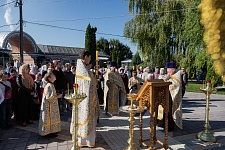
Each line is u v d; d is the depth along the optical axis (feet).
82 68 13.96
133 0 58.85
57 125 15.97
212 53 3.04
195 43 46.01
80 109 13.84
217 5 3.00
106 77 23.12
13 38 76.33
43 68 28.04
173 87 16.94
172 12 53.98
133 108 12.08
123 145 14.35
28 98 19.02
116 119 21.43
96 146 14.14
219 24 2.97
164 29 55.11
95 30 84.89
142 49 59.16
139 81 26.91
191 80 77.30
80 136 13.84
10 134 16.67
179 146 14.33
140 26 57.88
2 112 17.69
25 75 18.85
